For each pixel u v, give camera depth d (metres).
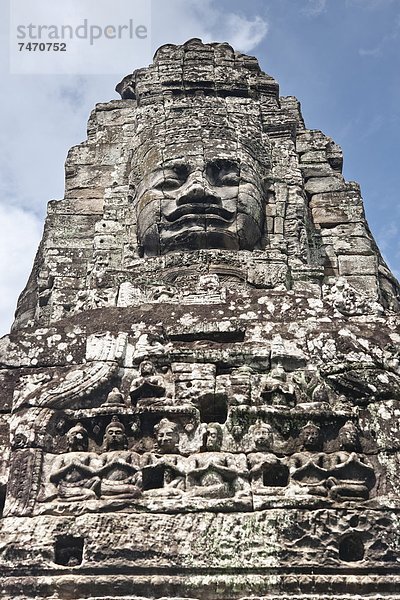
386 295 12.09
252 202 11.16
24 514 7.17
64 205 12.20
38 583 6.74
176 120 11.95
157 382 7.93
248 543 6.85
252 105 12.58
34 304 11.76
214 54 13.25
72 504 7.15
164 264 10.54
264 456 7.38
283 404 7.79
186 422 7.70
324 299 9.31
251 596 6.64
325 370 8.13
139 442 7.64
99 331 8.50
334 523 7.00
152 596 6.67
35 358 8.43
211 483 7.20
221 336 8.49
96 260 11.17
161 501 7.09
